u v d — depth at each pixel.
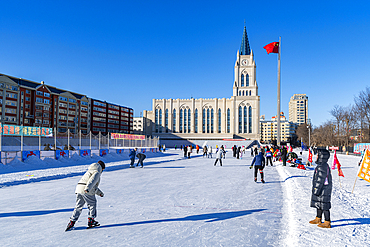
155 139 52.12
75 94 95.94
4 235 5.07
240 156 36.59
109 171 17.62
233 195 9.22
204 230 5.42
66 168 18.17
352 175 14.48
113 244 4.60
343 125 71.44
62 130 86.75
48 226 5.66
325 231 4.88
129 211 6.97
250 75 131.88
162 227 5.62
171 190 10.23
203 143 105.12
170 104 134.12
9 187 10.80
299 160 19.20
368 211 6.36
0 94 67.25
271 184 11.87
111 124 116.88
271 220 6.19
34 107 76.25
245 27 141.12
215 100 129.88
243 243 4.68
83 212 6.98
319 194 5.19
